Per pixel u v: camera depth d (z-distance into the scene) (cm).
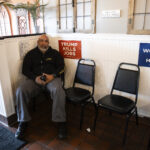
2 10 356
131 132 200
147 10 197
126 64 211
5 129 211
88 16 243
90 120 227
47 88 217
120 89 209
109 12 223
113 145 182
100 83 242
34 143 187
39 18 296
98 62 234
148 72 200
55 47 274
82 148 178
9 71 223
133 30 205
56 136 198
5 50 200
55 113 196
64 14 268
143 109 218
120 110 175
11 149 177
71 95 207
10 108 215
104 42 221
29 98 207
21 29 338
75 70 262
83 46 241
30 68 238
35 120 230
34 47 257
